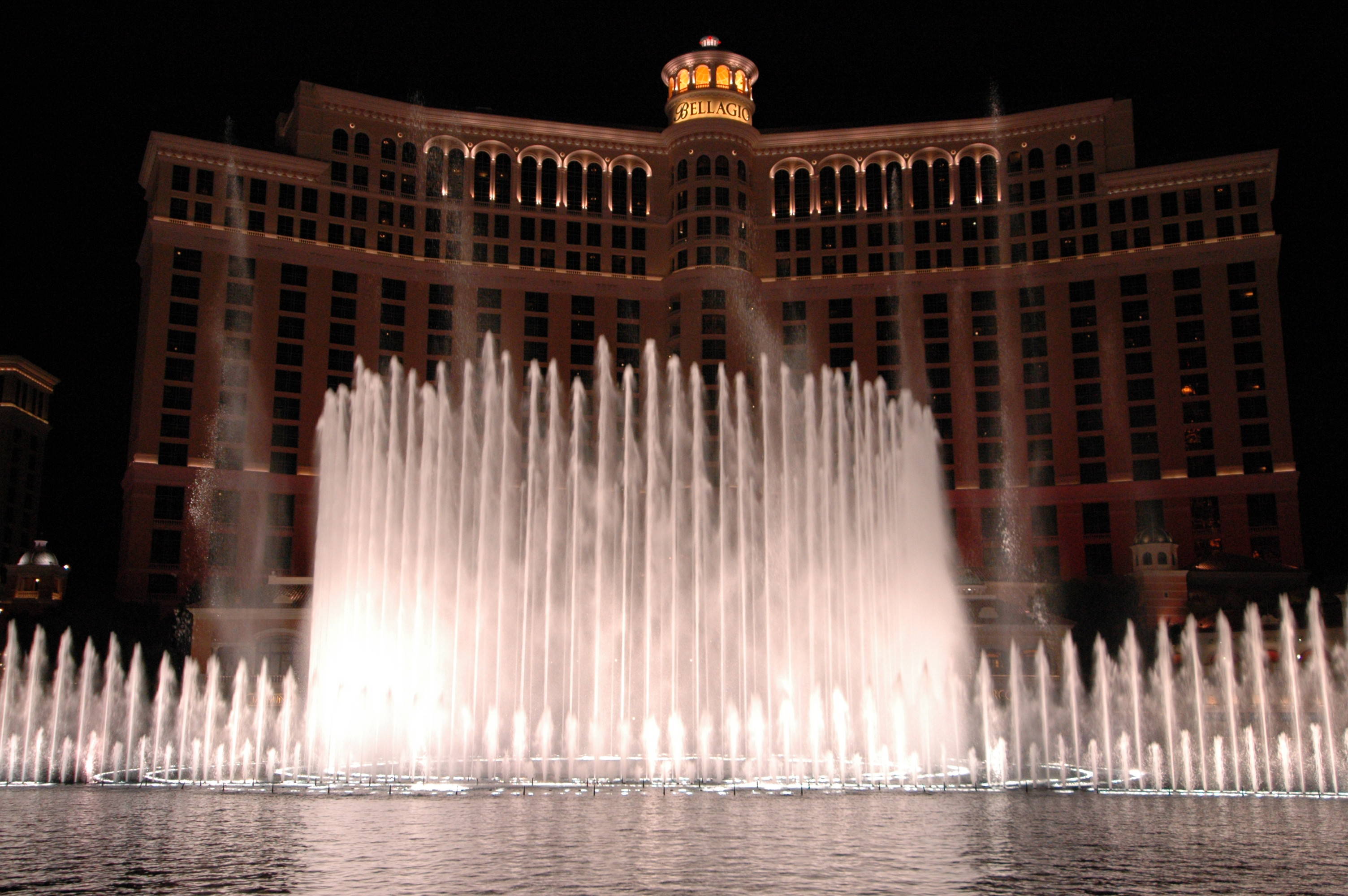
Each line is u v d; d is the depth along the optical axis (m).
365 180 107.06
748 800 33.34
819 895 17.30
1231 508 99.31
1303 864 20.95
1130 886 18.44
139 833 24.98
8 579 93.50
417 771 46.22
